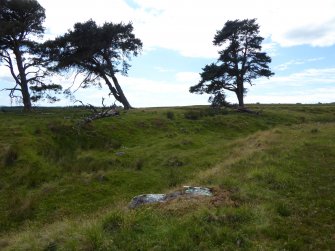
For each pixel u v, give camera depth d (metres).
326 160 18.27
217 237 9.73
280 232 10.16
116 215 10.88
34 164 24.22
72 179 22.09
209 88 52.94
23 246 10.90
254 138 28.95
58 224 13.89
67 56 49.97
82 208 18.27
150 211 11.35
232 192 13.20
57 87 49.41
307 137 25.00
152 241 9.62
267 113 52.75
